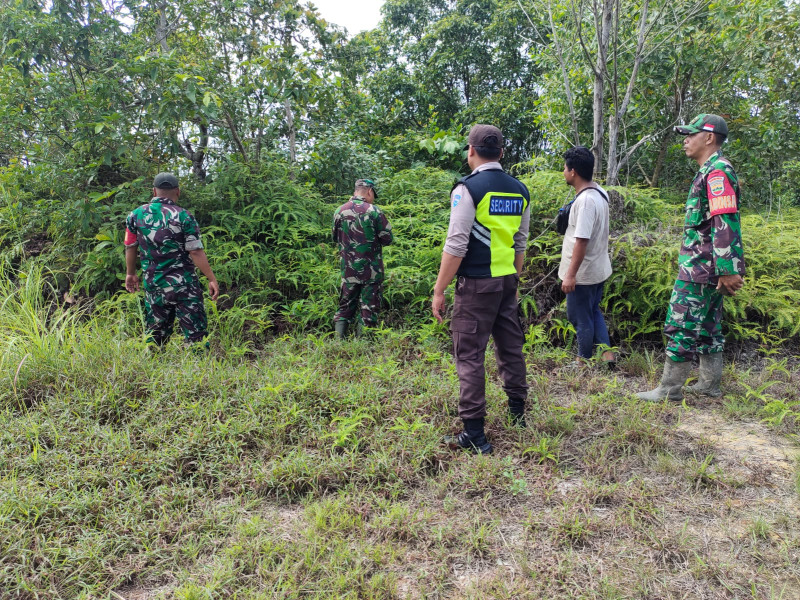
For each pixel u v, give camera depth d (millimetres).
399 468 2766
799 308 4637
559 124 8273
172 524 2355
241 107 6594
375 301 4918
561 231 4215
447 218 6668
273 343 4840
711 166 3244
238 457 2877
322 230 6305
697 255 3371
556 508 2482
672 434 3150
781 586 1997
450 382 3709
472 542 2238
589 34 7148
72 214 5445
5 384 3439
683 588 2008
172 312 4383
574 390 3861
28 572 2062
